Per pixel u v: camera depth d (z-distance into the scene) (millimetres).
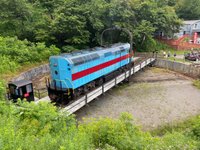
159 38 48281
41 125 9016
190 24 57031
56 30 33156
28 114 9719
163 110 19500
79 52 20625
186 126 16141
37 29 34125
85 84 20047
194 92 24469
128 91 24391
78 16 34531
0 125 7332
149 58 35250
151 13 41312
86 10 35750
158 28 43625
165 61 34781
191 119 17062
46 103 11148
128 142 8469
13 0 31094
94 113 18531
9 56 25344
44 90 21422
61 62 17531
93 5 36688
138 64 30859
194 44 47688
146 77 29906
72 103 16609
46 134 7453
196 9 65250
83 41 35188
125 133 9320
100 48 24078
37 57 28906
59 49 33094
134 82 27641
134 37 38531
